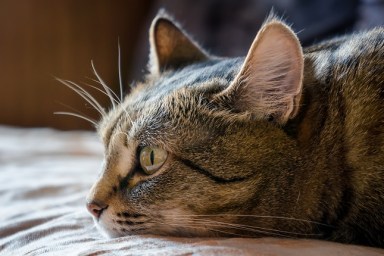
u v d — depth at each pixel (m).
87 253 0.41
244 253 0.40
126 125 0.48
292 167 0.46
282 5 0.87
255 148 0.46
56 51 1.31
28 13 1.29
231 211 0.46
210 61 0.56
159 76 0.56
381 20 0.73
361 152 0.47
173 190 0.46
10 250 0.47
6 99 1.30
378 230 0.46
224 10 0.94
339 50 0.51
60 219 0.50
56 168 0.69
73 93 1.31
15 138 0.92
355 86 0.48
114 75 1.33
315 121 0.47
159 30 0.59
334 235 0.47
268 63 0.46
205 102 0.47
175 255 0.39
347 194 0.47
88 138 0.95
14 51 1.29
